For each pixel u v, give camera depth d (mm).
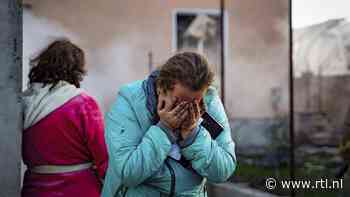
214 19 12211
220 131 2463
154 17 11812
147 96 2398
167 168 2389
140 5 11672
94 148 3334
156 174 2381
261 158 9242
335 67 10477
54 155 3332
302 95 10961
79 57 3441
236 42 12219
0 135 3238
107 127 2432
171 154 2387
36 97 3352
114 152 2369
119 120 2406
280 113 11312
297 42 10570
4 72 3238
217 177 2422
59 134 3316
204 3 12133
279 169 8398
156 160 2314
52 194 3334
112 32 11492
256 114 11820
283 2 12289
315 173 7809
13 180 3258
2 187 3246
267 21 12312
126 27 11594
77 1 11109
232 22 12219
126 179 2336
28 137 3359
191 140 2359
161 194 2430
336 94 10430
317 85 10742
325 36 10227
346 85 10328
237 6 12297
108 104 11477
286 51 12016
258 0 12297
